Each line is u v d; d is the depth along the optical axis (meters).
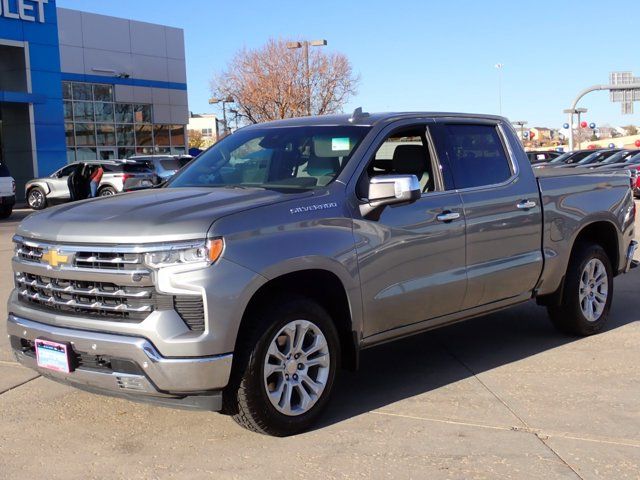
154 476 3.93
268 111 41.75
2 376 5.70
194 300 3.95
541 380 5.40
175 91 38.31
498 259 5.62
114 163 24.83
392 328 4.98
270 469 3.97
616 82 50.66
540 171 6.55
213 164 5.56
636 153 28.88
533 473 3.86
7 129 30.06
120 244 4.02
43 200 25.70
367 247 4.69
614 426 4.49
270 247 4.19
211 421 4.71
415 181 4.65
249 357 4.14
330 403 4.96
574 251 6.44
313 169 4.95
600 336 6.61
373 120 5.19
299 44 34.81
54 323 4.27
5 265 11.37
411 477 3.84
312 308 4.44
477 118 5.85
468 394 5.12
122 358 3.99
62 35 32.31
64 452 4.27
